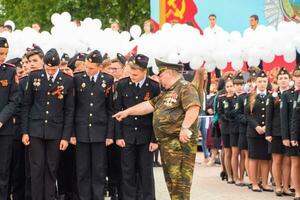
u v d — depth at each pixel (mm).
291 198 12117
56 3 32469
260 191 13008
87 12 31578
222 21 19859
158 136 8805
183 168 8695
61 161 10578
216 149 17406
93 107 10078
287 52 13844
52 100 9805
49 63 9766
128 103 10141
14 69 9781
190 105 8547
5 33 12992
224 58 13555
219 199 11953
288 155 11875
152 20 19953
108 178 10953
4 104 9664
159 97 9000
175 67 8812
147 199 10156
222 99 14320
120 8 31922
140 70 9984
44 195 9859
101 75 10227
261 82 12992
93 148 10094
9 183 10273
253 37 13922
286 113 11820
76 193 10500
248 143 13094
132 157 10141
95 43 12922
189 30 13391
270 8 19859
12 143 9938
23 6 34688
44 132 9727
